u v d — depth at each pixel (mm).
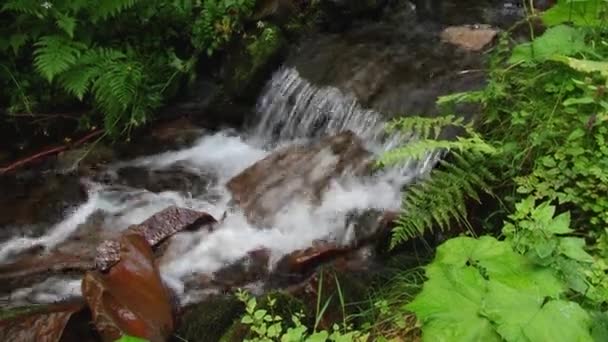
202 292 3441
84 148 4805
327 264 3445
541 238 2338
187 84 5180
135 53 4977
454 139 3652
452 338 2004
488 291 2090
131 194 4395
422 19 5238
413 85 4398
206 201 4230
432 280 2160
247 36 5109
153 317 3139
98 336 3100
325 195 3822
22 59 4855
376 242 3473
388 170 3834
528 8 5211
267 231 3770
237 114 5102
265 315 2770
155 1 4984
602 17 3219
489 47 4688
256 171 4129
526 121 3121
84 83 4555
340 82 4598
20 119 4887
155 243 3717
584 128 2885
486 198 3195
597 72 2980
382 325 2811
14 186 4477
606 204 2754
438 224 3250
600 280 2438
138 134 4930
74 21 4547
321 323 2936
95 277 3164
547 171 2891
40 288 3551
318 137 4551
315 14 5191
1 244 3943
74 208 4277
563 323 2004
